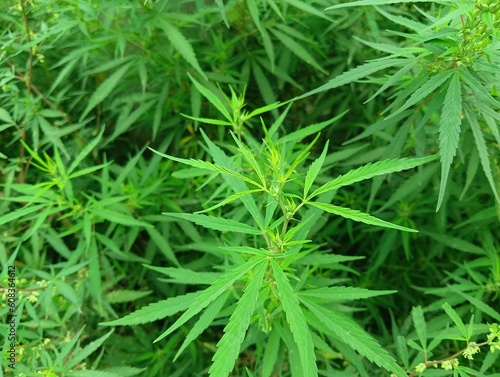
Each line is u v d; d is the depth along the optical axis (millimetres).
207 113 706
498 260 504
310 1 601
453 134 311
